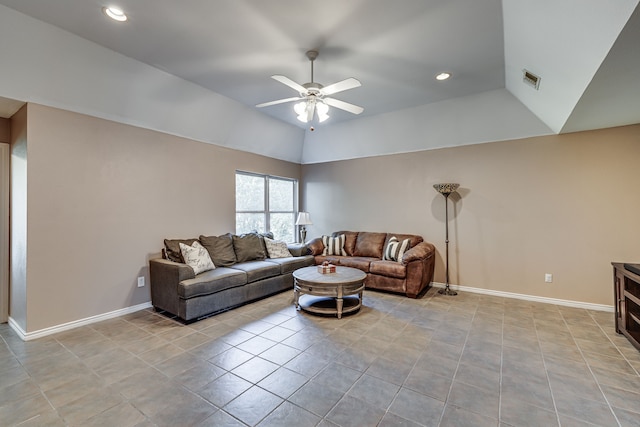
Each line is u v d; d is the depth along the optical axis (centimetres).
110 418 173
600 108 285
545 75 273
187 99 374
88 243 317
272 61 304
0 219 315
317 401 188
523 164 406
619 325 289
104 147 329
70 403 186
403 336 286
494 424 168
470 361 239
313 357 245
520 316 340
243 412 178
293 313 350
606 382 209
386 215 529
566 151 378
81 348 260
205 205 439
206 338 281
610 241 356
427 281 436
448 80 346
